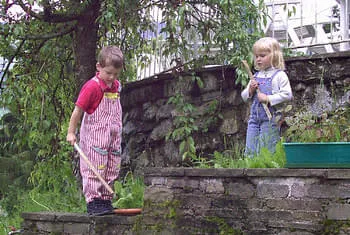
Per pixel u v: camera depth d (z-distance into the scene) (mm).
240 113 5609
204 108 5832
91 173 4086
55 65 6395
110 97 4176
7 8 5512
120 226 3920
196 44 6191
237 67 5430
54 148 6270
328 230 3244
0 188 7727
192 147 5465
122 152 6797
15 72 6195
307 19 6055
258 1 5910
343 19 5871
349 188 3227
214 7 5891
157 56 6555
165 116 6117
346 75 5172
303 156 3367
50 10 5754
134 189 4496
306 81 5324
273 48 4480
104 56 4098
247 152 4359
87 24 5840
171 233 3672
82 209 4906
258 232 3441
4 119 7016
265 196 3447
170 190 3719
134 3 5891
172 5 5832
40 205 5398
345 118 4258
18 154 8047
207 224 3584
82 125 4207
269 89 4430
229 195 3549
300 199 3346
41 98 6113
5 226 5703
